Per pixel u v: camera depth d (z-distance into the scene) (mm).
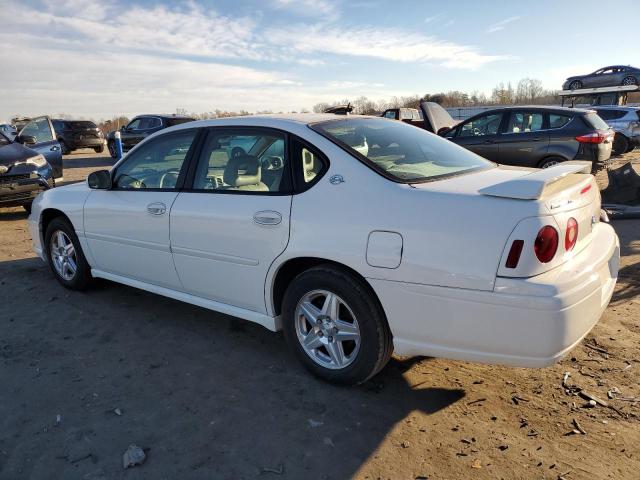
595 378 3211
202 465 2533
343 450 2625
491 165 3615
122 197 4223
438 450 2605
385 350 3004
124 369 3484
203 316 4359
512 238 2480
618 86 28156
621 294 4516
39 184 8547
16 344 3867
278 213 3191
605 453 2545
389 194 2867
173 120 19391
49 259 5125
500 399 3037
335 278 3000
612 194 8445
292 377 3354
